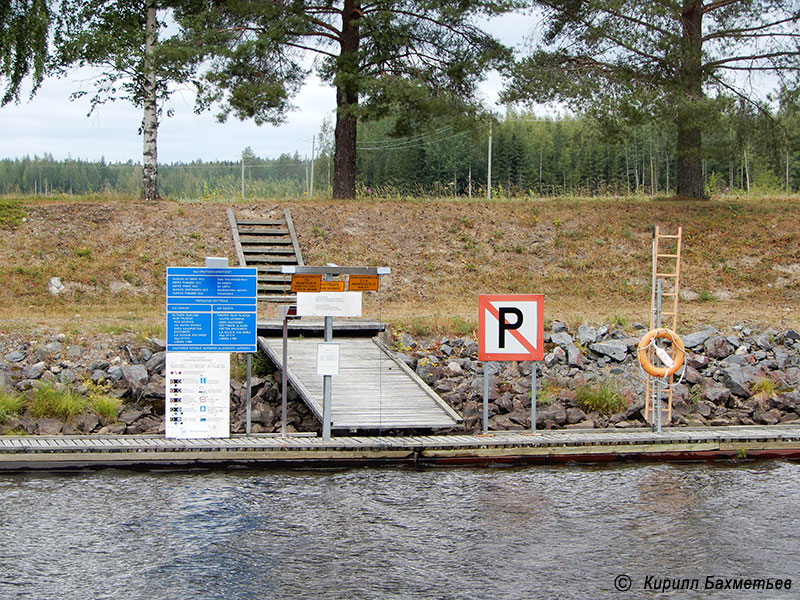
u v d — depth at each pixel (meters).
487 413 17.36
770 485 15.09
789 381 20.53
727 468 16.19
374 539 12.55
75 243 25.86
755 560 11.90
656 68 29.33
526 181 80.94
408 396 18.23
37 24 27.31
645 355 17.22
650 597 10.80
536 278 26.83
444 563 11.77
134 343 19.98
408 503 14.02
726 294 26.38
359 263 26.75
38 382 18.30
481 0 28.58
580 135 30.81
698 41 29.69
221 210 28.75
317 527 12.95
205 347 16.05
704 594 10.89
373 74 29.89
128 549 12.10
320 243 27.50
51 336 19.97
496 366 20.48
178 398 16.05
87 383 18.47
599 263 27.52
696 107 27.22
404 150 82.94
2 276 24.08
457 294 25.98
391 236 28.22
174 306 15.91
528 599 10.77
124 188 32.78
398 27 28.89
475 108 29.55
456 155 82.31
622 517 13.47
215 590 10.93
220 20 28.81
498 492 14.62
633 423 18.36
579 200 31.97
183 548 12.16
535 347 17.23
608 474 15.70
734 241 28.53
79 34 27.91
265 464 15.68
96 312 22.88
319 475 15.42
